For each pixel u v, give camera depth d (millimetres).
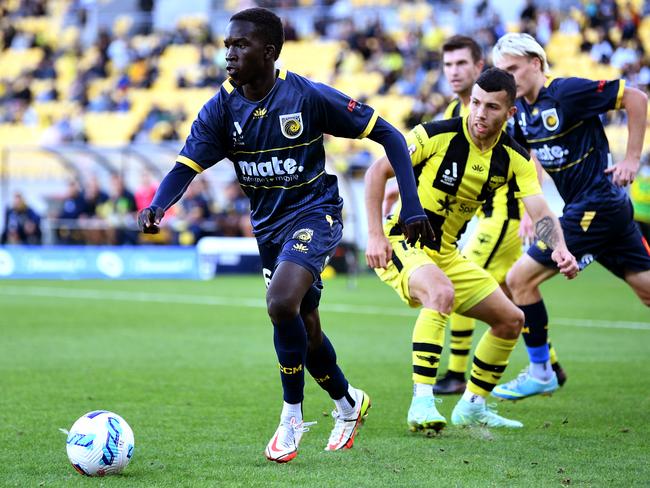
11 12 97562
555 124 18594
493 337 16281
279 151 13672
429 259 16047
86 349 26953
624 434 15758
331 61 78750
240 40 13164
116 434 12680
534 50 18484
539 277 18641
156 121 74062
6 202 61188
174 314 36719
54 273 57500
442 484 12203
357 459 13773
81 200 60188
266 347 27516
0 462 13562
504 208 21422
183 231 58281
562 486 12117
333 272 57594
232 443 15000
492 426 16484
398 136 13797
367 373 22750
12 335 30141
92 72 84375
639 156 17984
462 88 20891
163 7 94562
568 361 24656
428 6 82000
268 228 14133
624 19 70750
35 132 79812
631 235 18844
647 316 35812
